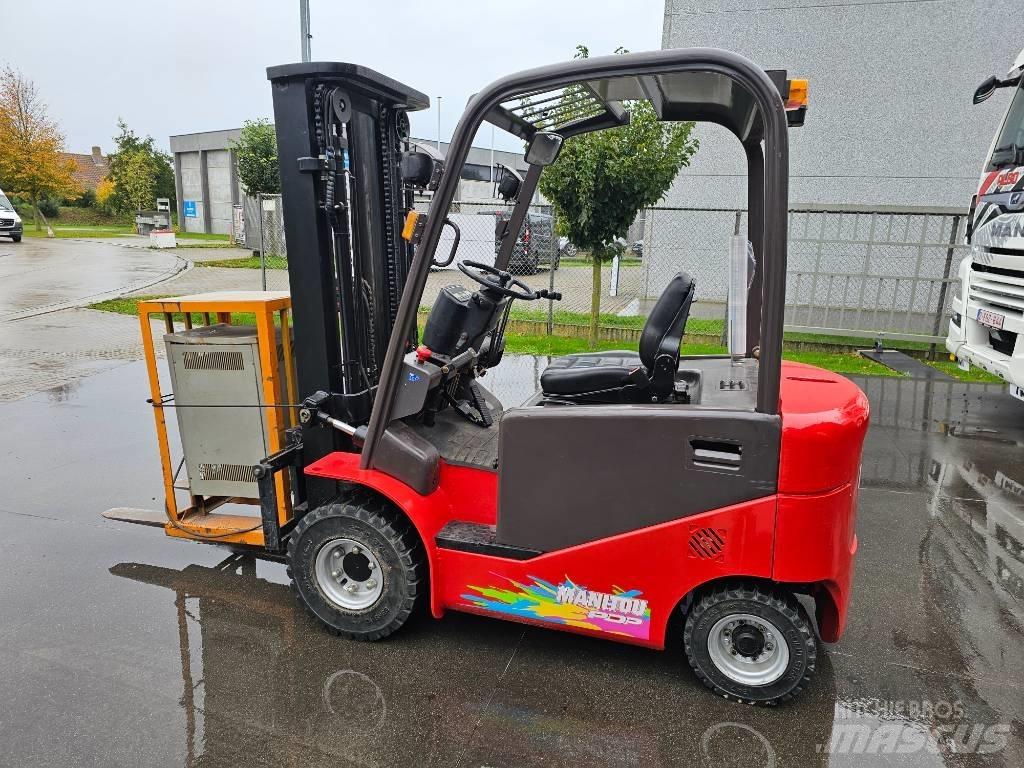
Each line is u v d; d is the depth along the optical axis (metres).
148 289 14.04
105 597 3.34
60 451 5.36
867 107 10.10
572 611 2.70
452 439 3.15
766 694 2.59
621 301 12.41
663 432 2.45
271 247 16.89
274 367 3.38
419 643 3.00
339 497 3.07
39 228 35.56
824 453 2.33
